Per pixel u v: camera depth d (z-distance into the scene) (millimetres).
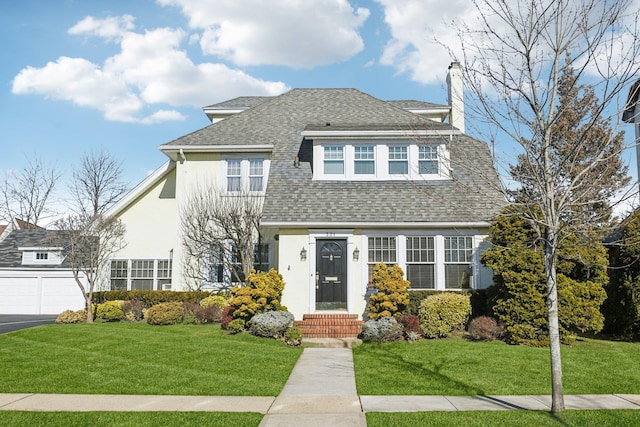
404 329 14969
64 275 24703
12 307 24453
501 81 8367
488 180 9211
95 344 13969
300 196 18375
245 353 12852
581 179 8820
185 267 21125
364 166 19344
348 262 17281
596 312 13891
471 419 7652
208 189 21266
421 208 17656
